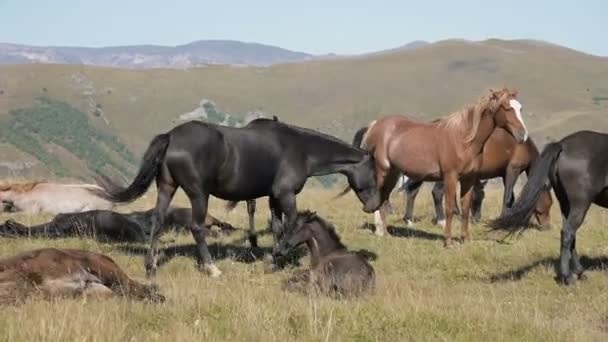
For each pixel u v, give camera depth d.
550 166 11.88
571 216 11.87
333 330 7.63
